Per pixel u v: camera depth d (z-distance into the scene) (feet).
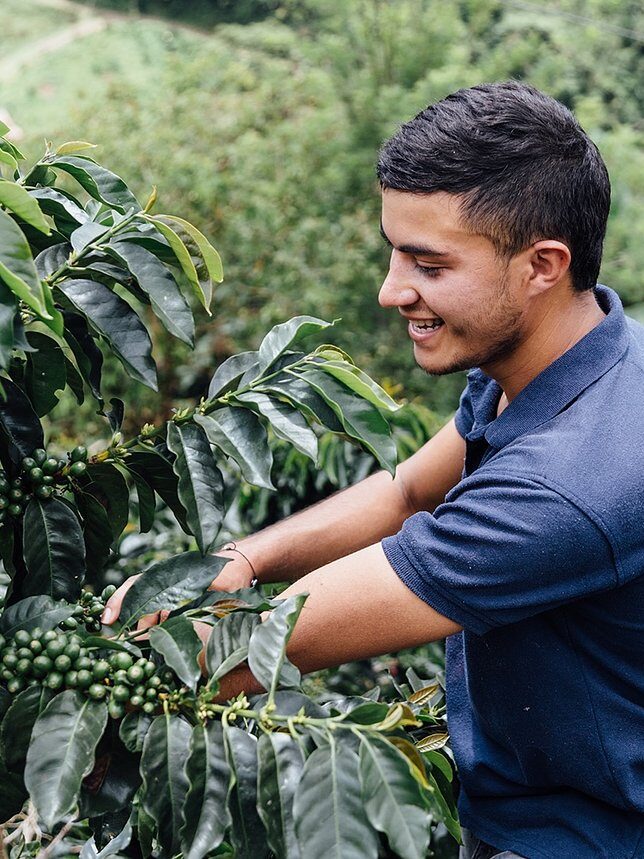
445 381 16.62
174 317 3.29
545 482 3.23
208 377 15.53
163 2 36.88
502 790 3.88
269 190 17.20
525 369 3.67
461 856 4.24
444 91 19.22
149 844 3.18
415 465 4.60
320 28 26.23
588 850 3.70
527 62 22.57
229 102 18.86
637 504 3.24
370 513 4.47
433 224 3.32
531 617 3.58
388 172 3.37
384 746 2.84
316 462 3.27
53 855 4.58
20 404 3.44
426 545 3.33
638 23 26.78
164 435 3.61
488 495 3.28
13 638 3.12
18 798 3.21
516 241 3.34
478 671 3.76
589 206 3.44
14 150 3.47
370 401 3.36
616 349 3.58
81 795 3.14
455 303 3.41
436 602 3.33
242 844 2.98
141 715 3.08
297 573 4.30
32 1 37.68
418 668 7.36
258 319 15.89
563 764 3.69
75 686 3.08
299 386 3.40
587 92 26.14
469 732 4.01
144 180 16.79
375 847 2.79
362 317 17.28
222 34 32.30
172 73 20.35
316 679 7.10
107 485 3.67
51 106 33.04
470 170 3.27
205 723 3.02
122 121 17.84
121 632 3.28
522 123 3.35
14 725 3.05
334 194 18.26
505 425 3.64
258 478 3.27
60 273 3.36
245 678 3.28
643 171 20.66
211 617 3.39
